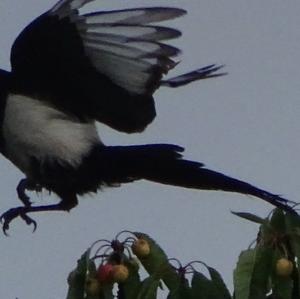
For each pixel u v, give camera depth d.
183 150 9.24
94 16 8.39
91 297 7.12
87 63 8.82
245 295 6.85
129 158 9.38
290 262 6.90
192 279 7.07
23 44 9.02
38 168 9.57
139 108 8.92
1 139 9.53
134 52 8.34
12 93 9.38
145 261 7.25
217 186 8.82
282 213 7.05
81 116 9.44
